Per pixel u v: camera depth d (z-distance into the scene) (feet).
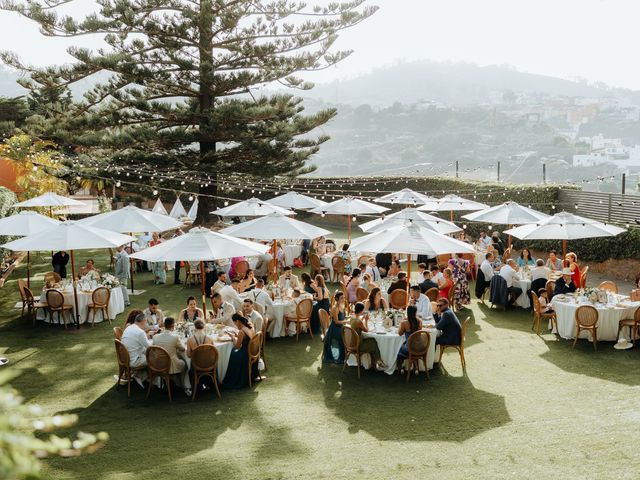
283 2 91.86
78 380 32.37
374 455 23.45
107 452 23.97
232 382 31.32
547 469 22.02
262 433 25.63
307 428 26.09
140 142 87.61
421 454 23.47
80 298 43.80
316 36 92.79
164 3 88.79
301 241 68.74
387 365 32.89
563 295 40.22
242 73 91.09
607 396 28.96
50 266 68.54
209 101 95.20
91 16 86.89
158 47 91.81
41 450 6.49
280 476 21.93
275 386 31.42
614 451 23.25
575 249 64.69
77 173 87.92
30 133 91.09
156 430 26.05
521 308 47.57
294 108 102.32
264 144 91.76
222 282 42.65
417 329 32.04
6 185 86.28
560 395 29.27
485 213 56.70
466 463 22.65
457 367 33.86
